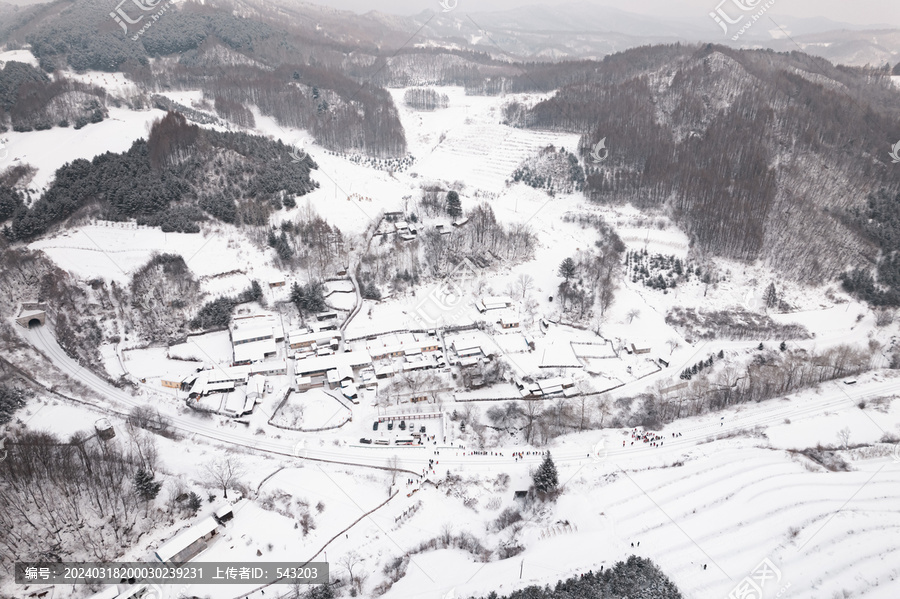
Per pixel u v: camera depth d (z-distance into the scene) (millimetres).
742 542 126438
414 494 140000
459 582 115375
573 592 111750
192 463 143500
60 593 106750
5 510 114938
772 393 180750
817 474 147125
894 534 129000
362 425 162875
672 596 112000
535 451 156000
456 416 166250
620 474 146750
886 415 170125
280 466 146000
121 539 118000
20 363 170000
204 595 110688
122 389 169625
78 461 130625
